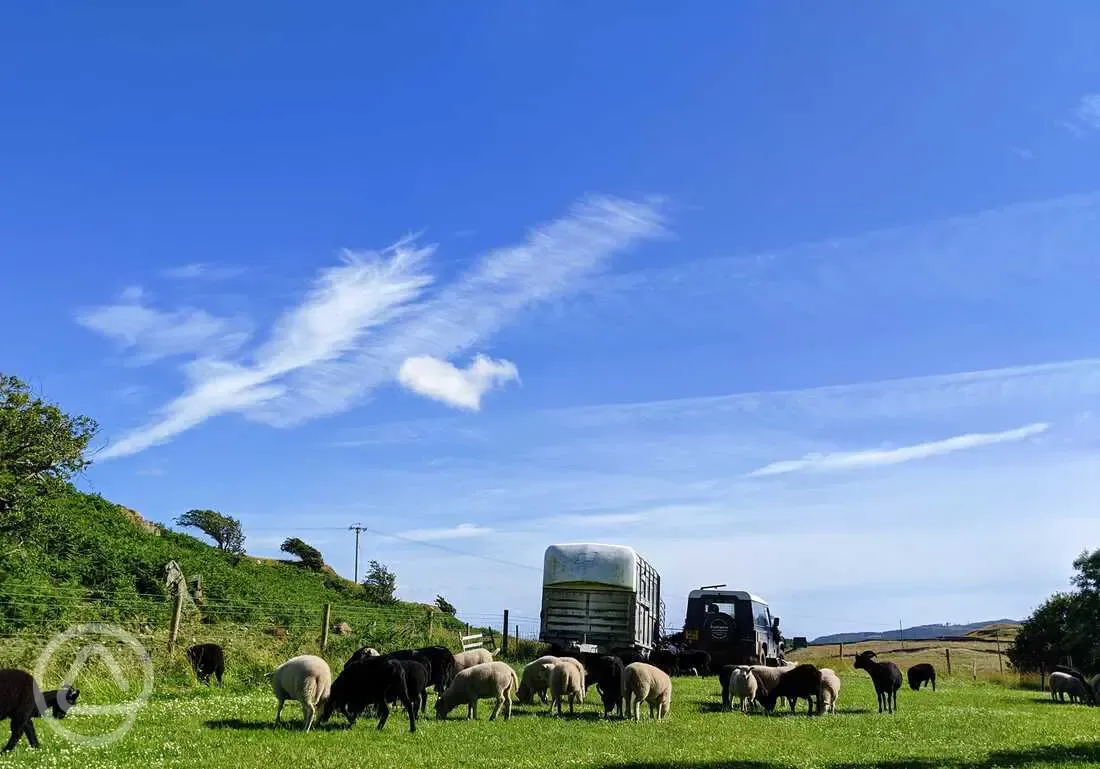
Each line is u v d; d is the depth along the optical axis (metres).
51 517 33.41
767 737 18.66
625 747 16.58
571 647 31.14
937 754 16.70
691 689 29.88
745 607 39.25
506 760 14.70
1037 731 20.64
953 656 68.12
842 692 31.61
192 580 39.62
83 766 13.17
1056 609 53.66
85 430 31.98
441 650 22.11
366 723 18.81
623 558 37.69
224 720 18.17
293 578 58.97
